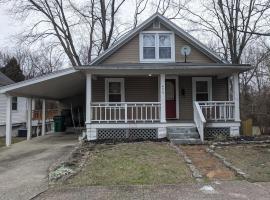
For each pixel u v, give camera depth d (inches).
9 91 647.8
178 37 727.7
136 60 717.3
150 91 713.6
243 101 1109.1
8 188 319.9
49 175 359.9
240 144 532.4
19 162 466.0
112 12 1210.6
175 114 712.4
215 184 316.5
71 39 1189.1
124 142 564.4
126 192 294.4
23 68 2150.6
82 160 424.5
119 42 710.5
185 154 450.9
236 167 378.0
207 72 640.4
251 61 1343.5
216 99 721.6
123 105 652.7
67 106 1030.4
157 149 484.4
